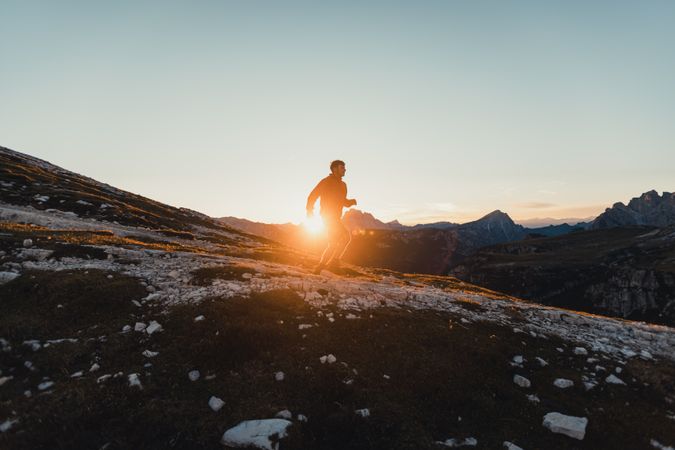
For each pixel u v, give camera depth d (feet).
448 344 35.12
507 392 29.96
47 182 189.88
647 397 32.12
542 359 35.91
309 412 25.29
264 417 24.06
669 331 51.62
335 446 23.53
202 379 27.12
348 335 34.35
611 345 42.70
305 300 39.86
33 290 36.37
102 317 33.73
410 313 41.11
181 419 23.26
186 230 169.48
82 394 23.88
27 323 31.48
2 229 61.93
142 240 107.24
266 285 42.63
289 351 30.55
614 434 26.71
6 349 28.22
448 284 113.50
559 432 26.22
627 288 636.89
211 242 133.08
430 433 25.00
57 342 29.55
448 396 28.43
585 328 48.73
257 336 31.22
